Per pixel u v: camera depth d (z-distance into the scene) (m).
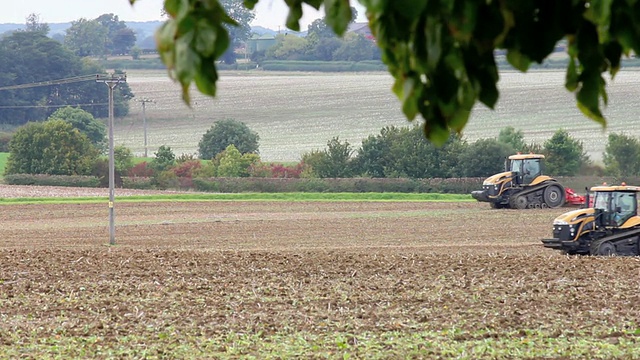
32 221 188.00
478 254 114.75
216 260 104.50
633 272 93.00
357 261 102.88
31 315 70.19
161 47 10.16
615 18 10.95
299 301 75.56
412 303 74.38
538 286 82.88
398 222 173.50
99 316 69.81
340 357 53.41
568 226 117.31
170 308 73.00
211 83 10.27
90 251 114.81
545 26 10.90
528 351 54.59
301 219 182.75
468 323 64.50
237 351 55.97
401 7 10.14
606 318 66.25
